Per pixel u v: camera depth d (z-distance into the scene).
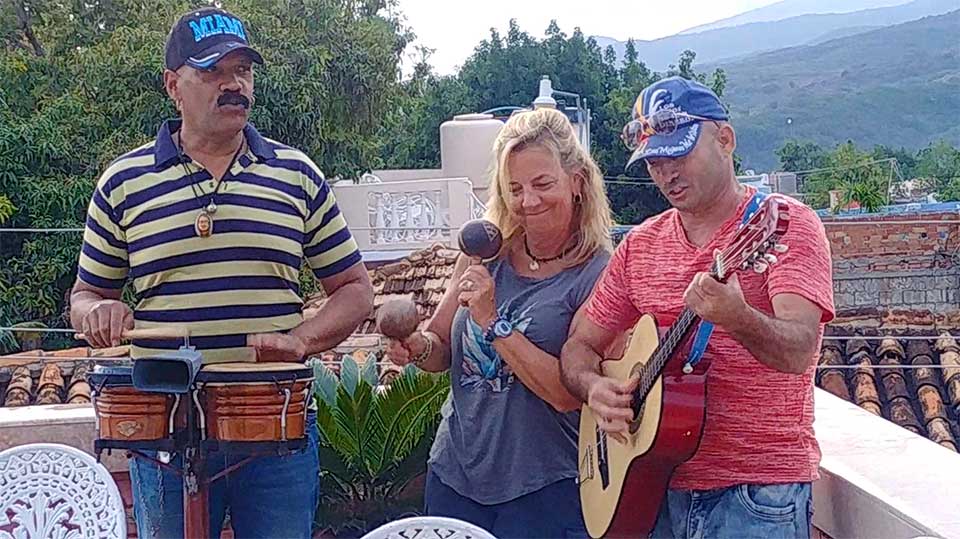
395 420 4.14
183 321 2.88
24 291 16.31
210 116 2.82
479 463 3.03
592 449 2.88
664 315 2.64
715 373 2.50
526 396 2.98
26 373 8.79
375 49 19.30
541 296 2.97
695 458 2.57
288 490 2.89
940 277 15.12
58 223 16.55
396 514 4.27
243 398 2.50
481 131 15.58
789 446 2.50
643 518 2.67
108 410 2.53
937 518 2.50
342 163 18.92
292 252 2.95
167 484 2.84
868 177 29.61
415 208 13.84
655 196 32.22
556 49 35.69
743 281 2.39
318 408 4.12
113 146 16.73
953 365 8.10
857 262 15.25
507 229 3.05
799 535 2.52
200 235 2.86
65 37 19.39
